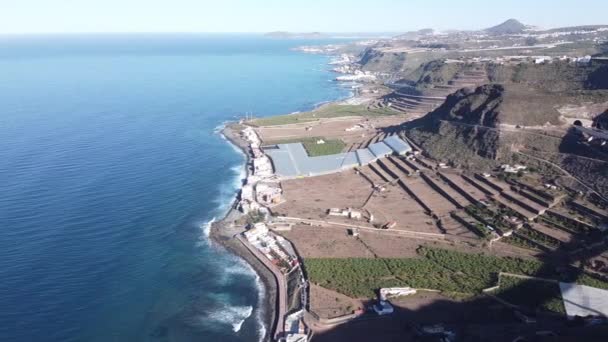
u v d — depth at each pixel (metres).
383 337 94.69
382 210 156.00
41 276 114.69
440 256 124.25
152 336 98.44
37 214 144.88
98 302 107.50
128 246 131.25
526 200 149.12
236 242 136.62
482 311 101.25
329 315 101.56
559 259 120.00
